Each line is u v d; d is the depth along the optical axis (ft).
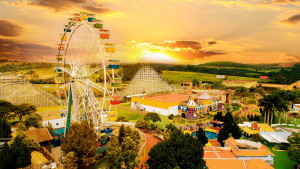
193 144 146.10
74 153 146.82
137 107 417.49
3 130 188.34
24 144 152.76
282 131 261.24
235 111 434.30
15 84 419.95
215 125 318.04
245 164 151.94
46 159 157.17
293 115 350.64
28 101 411.13
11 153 145.79
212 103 428.97
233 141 182.09
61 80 273.95
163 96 462.19
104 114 191.52
